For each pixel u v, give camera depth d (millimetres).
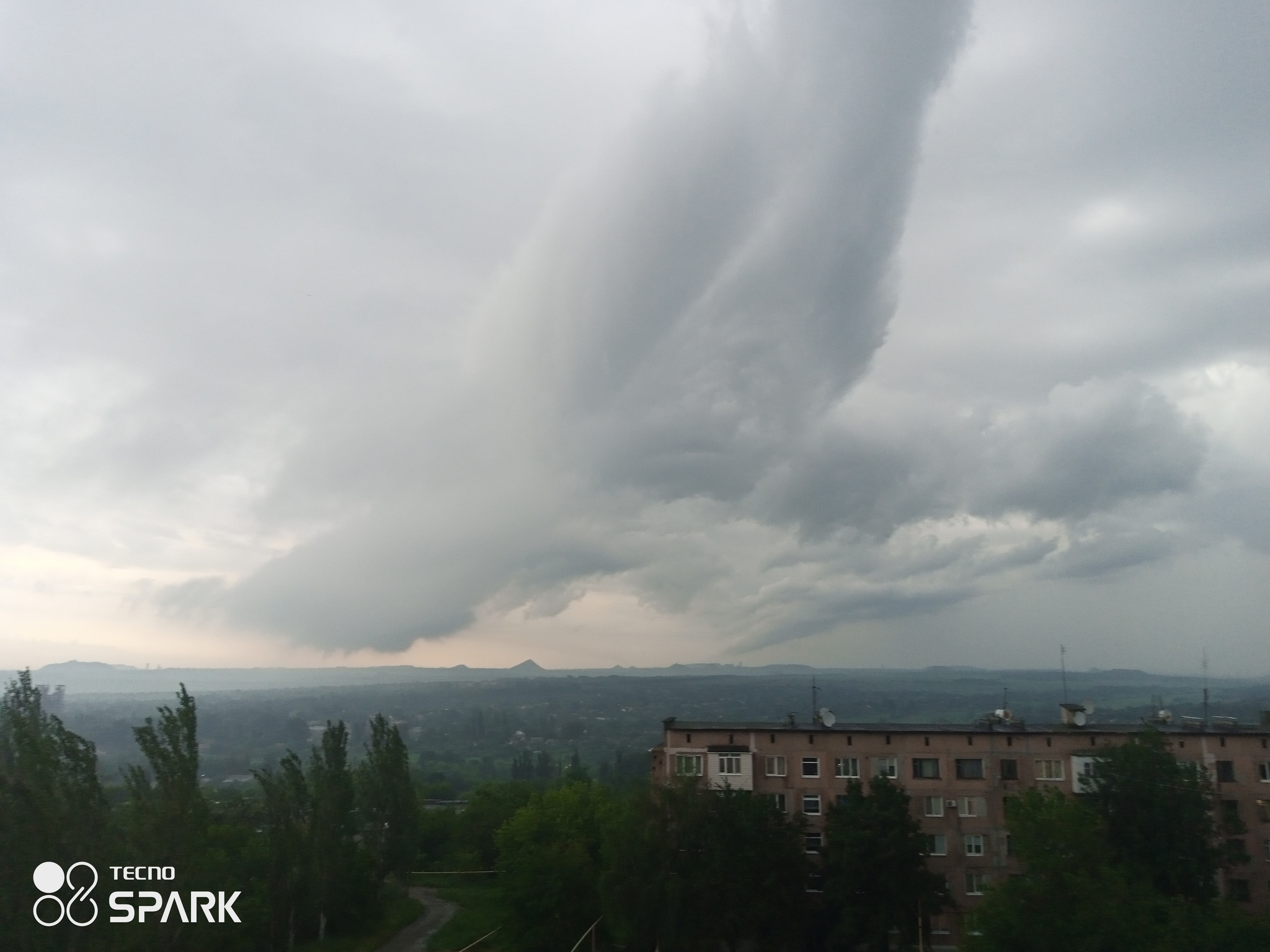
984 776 64250
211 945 49906
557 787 114188
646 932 54062
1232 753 63344
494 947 65625
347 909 70812
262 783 63125
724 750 65875
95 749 46250
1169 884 52188
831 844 56625
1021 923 37375
